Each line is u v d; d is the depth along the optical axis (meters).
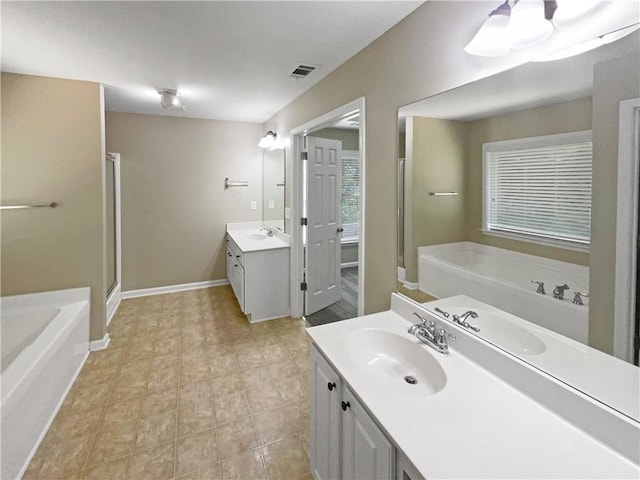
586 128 0.97
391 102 1.87
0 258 2.63
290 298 3.67
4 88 2.58
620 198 0.91
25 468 1.68
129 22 1.83
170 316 3.67
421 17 1.62
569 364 1.03
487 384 1.20
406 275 1.81
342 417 1.33
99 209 2.89
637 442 0.85
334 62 2.35
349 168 5.57
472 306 1.39
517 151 1.18
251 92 3.10
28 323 2.64
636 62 0.87
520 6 1.04
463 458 0.87
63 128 2.75
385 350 1.60
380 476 1.07
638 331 0.88
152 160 4.21
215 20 1.80
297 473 1.68
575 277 1.02
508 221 1.23
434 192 1.58
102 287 2.93
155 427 1.98
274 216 4.31
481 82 1.31
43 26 1.87
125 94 3.20
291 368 2.65
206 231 4.58
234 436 1.92
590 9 0.96
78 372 2.55
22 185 2.66
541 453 0.89
